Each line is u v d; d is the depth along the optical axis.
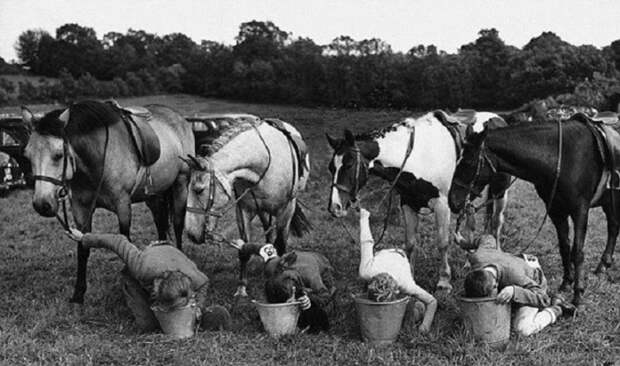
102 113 5.83
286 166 6.14
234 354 4.53
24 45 53.25
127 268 5.03
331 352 4.59
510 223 9.84
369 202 10.08
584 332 4.90
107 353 4.58
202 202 5.45
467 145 5.42
